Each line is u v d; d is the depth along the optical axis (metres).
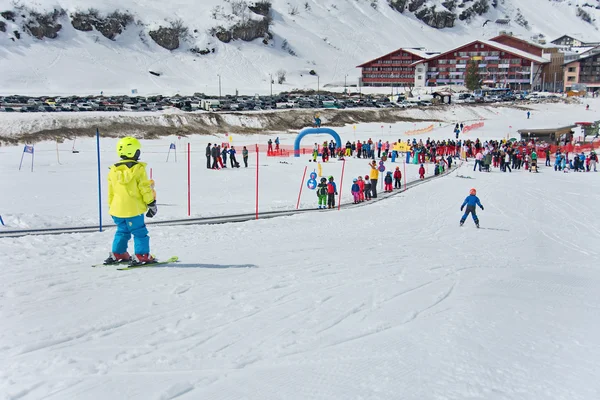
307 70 159.00
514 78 144.62
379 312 7.52
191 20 158.00
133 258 9.84
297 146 46.84
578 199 27.73
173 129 62.62
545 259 14.20
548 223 21.11
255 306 7.43
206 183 29.66
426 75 146.00
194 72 137.00
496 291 9.30
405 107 94.19
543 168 44.12
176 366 5.44
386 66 148.38
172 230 15.48
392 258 12.00
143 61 133.38
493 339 6.72
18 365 5.29
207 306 7.34
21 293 7.57
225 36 157.00
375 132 72.25
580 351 6.56
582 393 5.35
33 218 15.91
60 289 7.86
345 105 91.69
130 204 9.49
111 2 148.12
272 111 78.56
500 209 24.08
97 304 7.20
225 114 71.06
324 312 7.36
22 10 125.44
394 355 6.01
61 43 126.50
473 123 87.31
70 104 70.38
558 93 136.38
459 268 11.33
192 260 10.49
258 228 16.75
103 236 13.72
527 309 8.26
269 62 155.00
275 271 9.70
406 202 25.34
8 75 105.81
